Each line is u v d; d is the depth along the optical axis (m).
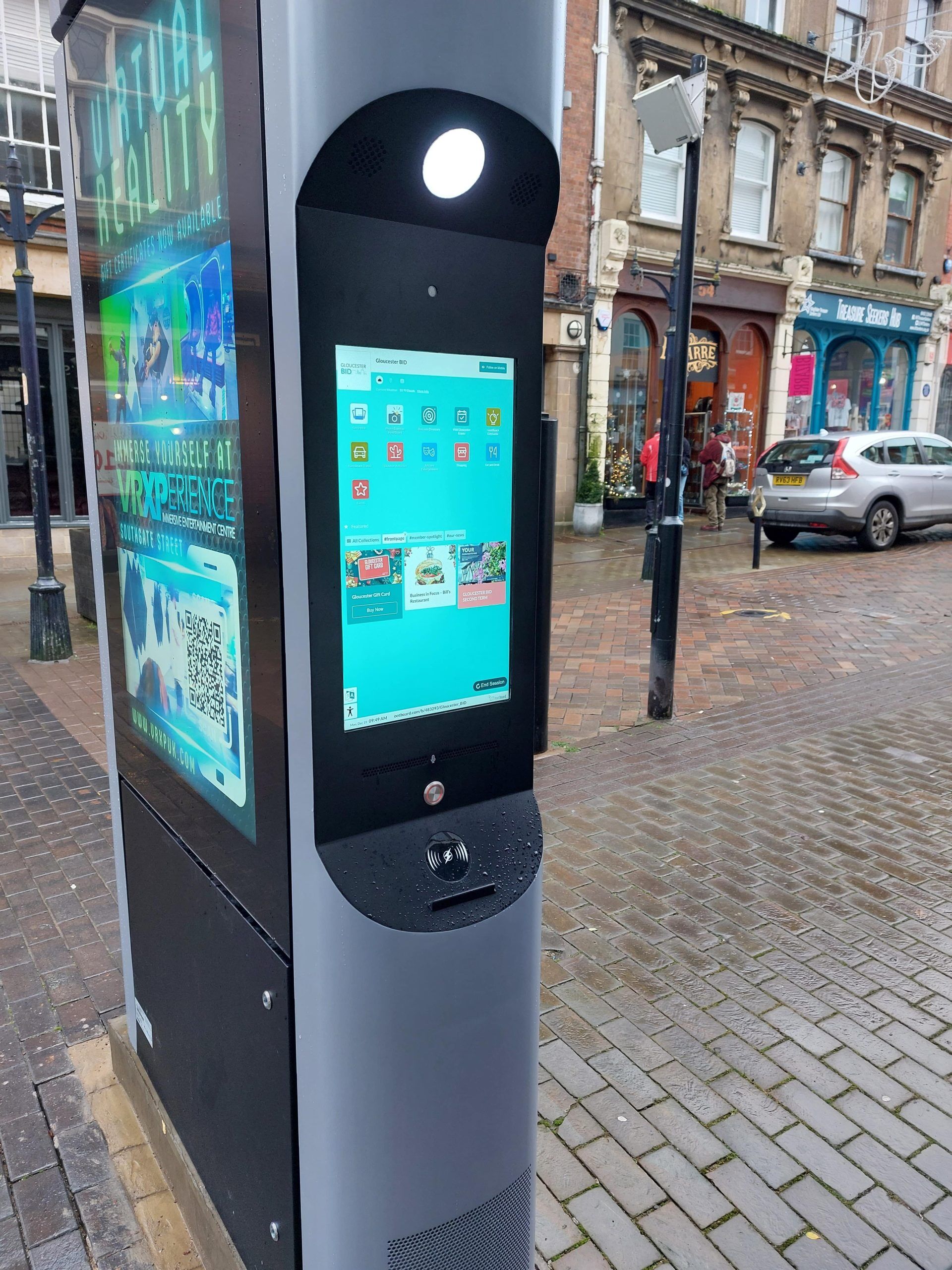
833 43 16.41
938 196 19.27
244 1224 1.86
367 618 1.44
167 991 2.14
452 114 1.30
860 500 12.41
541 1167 2.31
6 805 4.49
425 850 1.55
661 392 15.66
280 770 1.46
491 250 1.47
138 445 1.90
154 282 1.70
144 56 1.60
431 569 1.51
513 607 1.63
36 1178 2.29
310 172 1.22
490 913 1.56
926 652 7.42
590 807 4.46
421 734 1.55
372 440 1.40
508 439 1.57
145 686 2.05
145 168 1.67
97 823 4.28
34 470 6.85
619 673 6.82
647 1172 2.30
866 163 17.62
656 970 3.15
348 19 1.19
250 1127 1.76
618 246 13.81
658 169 14.87
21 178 6.50
